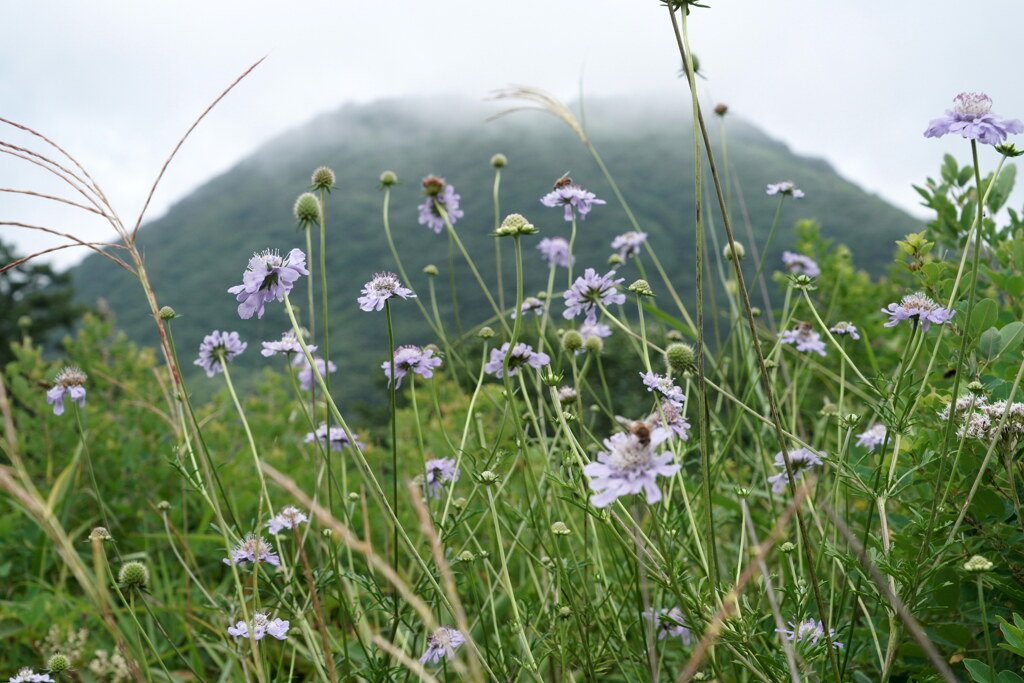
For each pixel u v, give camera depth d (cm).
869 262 5328
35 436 501
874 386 256
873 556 229
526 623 272
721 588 247
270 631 259
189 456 306
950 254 395
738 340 418
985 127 215
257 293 239
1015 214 379
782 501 354
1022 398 265
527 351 290
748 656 220
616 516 229
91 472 302
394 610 260
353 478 463
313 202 307
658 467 186
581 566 288
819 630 240
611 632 274
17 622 390
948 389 303
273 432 582
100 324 618
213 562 459
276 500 468
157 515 485
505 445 322
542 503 247
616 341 538
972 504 246
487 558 283
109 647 370
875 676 284
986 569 200
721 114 473
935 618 263
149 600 397
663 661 287
